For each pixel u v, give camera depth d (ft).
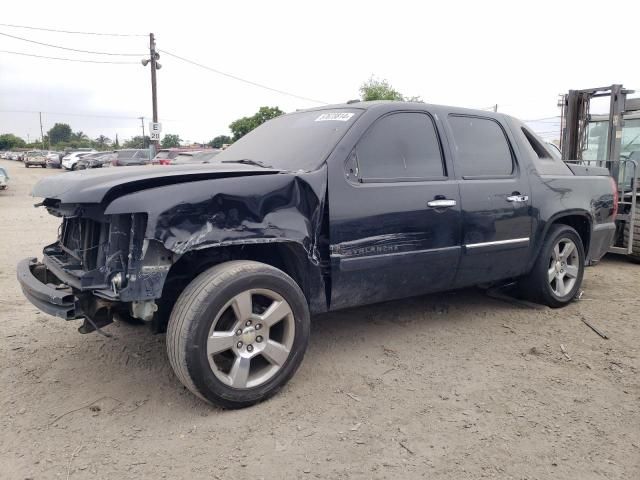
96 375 12.29
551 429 10.10
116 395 11.34
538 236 16.25
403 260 12.97
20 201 57.06
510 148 15.90
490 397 11.33
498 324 15.88
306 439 9.72
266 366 11.17
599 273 22.99
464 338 14.73
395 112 13.50
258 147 14.46
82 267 11.21
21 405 10.89
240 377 10.51
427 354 13.60
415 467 8.93
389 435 9.87
